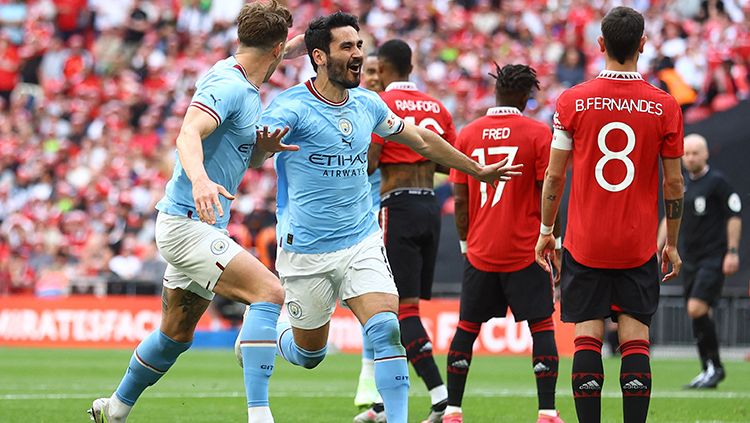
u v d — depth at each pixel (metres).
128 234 47.88
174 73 58.97
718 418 18.73
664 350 37.84
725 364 33.62
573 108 13.84
